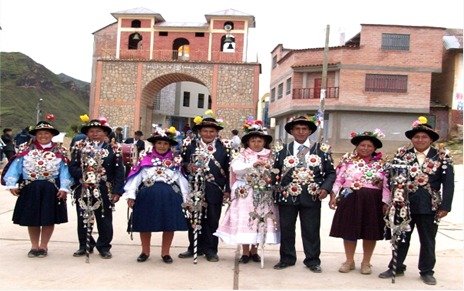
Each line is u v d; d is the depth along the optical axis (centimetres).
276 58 4003
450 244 867
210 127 747
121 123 3847
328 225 1045
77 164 724
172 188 707
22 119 7462
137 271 651
